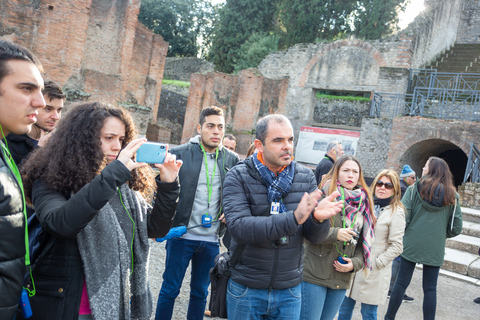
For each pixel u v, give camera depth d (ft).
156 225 7.12
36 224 6.22
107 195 5.48
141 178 7.29
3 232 4.38
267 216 7.70
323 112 78.13
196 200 11.63
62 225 5.29
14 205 4.60
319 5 87.30
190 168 11.76
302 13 87.30
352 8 86.22
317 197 6.52
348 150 59.93
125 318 6.20
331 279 9.73
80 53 42.22
